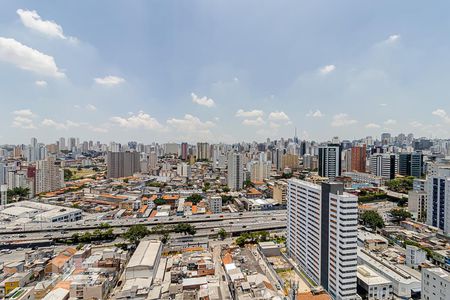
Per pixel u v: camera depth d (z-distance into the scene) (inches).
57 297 3631.9
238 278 4114.2
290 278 4596.5
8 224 7490.2
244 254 5349.4
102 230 6983.3
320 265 4338.1
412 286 3961.6
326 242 4165.8
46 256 5319.9
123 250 5684.1
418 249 4840.1
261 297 3590.1
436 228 6747.1
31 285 4308.6
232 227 7229.3
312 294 3757.4
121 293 3695.9
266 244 5782.5
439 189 6766.7
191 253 5255.9
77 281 3939.5
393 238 6333.7
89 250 5319.9
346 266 3767.2
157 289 3951.8
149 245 5211.6
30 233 6914.4
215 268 4936.0
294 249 5334.6
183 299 3634.4
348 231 3769.7
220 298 3585.1
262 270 4606.3
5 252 5866.1
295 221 5305.1
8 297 3668.8
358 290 4200.3
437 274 3565.5
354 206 3777.1
